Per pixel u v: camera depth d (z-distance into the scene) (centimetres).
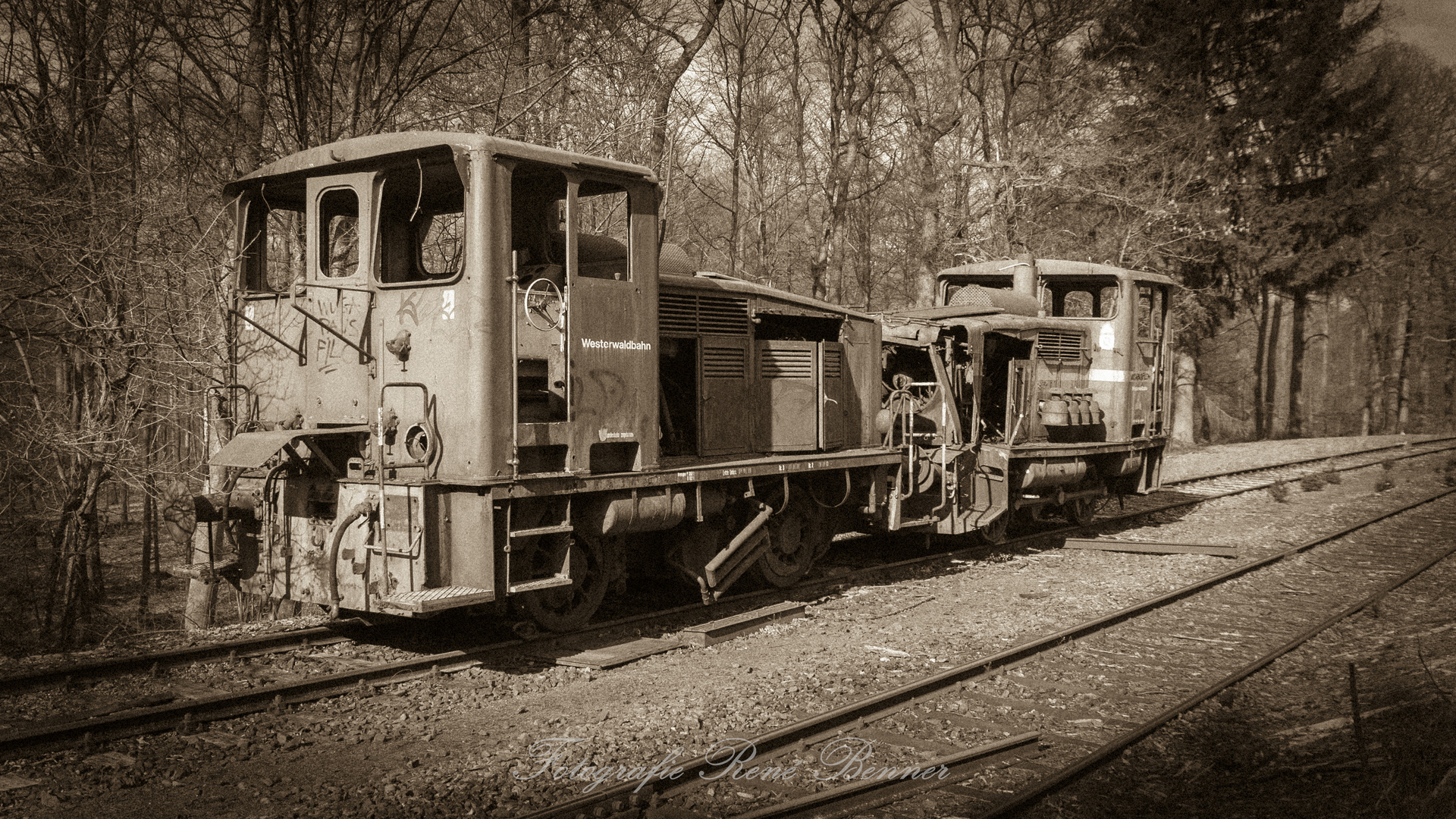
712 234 2720
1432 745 529
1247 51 2689
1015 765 556
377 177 725
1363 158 2788
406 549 669
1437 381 4797
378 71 1215
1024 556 1270
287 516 732
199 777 508
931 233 2344
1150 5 2527
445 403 686
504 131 1270
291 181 790
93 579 1227
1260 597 1036
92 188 1018
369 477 701
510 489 682
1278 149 2658
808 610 913
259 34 1127
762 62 2530
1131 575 1132
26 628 1077
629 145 1446
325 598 709
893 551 1271
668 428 877
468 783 499
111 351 1012
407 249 786
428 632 806
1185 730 624
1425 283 4034
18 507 1059
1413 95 3422
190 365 1000
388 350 711
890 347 1230
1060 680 725
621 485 761
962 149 2559
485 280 673
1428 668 721
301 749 551
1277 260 2741
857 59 2461
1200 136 2466
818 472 987
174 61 1141
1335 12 2612
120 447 1023
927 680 670
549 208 784
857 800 496
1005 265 1516
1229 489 1967
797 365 1005
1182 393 3050
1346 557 1270
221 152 1139
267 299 798
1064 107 2455
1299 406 4841
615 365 769
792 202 2795
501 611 732
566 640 777
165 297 1034
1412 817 462
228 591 1107
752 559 924
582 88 1430
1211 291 2822
